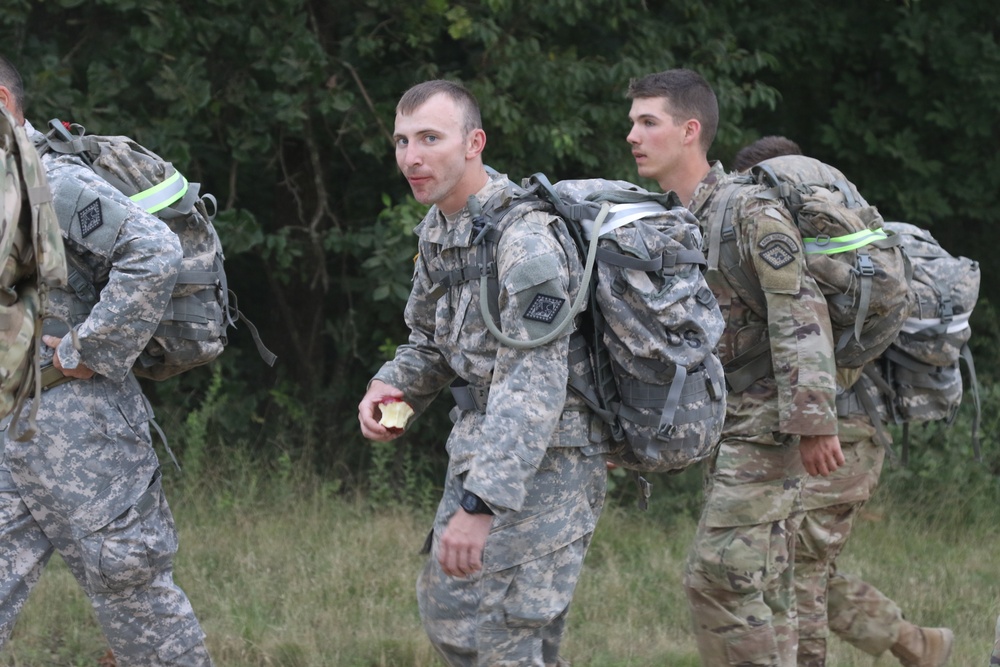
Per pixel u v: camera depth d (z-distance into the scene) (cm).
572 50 2061
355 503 1967
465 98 845
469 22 1917
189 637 985
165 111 1944
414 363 958
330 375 2317
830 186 1085
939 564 1819
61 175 920
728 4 2238
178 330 975
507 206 833
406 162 835
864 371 1197
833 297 1052
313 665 1234
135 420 962
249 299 2286
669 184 1106
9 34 1873
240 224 1902
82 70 1939
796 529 1102
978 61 2325
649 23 2130
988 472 2178
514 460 780
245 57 1966
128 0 1812
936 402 1224
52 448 925
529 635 845
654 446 845
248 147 1958
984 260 2559
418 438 2198
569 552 854
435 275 881
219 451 2012
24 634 1300
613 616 1474
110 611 966
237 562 1567
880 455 1205
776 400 1065
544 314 789
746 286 1054
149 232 912
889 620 1239
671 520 2011
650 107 1087
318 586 1477
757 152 1245
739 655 1069
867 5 2389
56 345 917
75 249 923
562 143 1958
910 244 1235
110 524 941
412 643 1280
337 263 2242
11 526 945
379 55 2038
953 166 2445
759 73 2412
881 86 2464
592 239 816
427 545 899
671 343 830
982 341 2433
